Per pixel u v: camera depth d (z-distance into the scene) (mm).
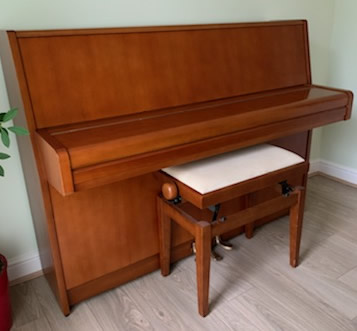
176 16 1675
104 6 1473
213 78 1603
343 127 2506
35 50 1215
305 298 1559
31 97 1217
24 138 1354
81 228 1427
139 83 1423
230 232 1956
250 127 1404
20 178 1553
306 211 2244
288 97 1641
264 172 1454
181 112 1436
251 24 1717
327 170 2699
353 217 2178
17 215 1603
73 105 1293
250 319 1456
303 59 1892
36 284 1677
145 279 1692
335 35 2379
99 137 1157
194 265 1784
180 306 1532
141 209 1562
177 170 1407
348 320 1444
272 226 2104
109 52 1354
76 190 1098
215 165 1444
